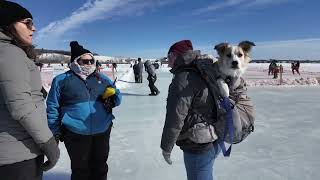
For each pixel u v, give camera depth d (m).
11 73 2.20
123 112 10.82
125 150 6.33
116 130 8.09
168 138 2.86
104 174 4.02
